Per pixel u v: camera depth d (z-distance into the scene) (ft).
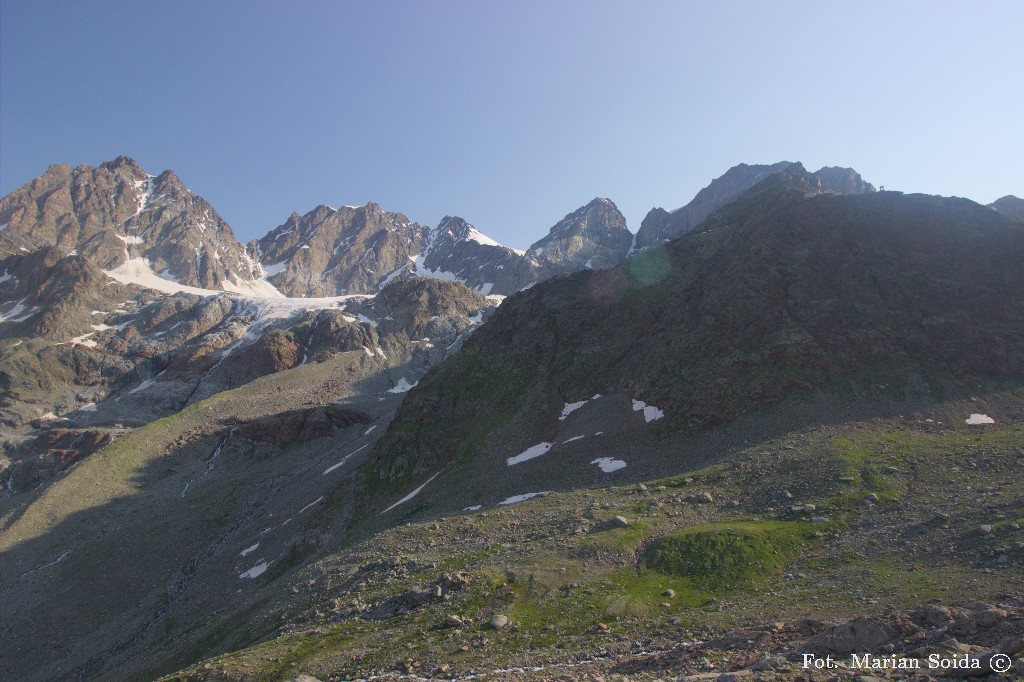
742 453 244.63
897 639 86.74
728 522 185.57
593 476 273.33
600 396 351.46
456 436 383.45
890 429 244.42
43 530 471.62
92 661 311.27
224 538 427.74
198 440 636.07
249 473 559.38
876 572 138.31
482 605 157.69
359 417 635.66
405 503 325.21
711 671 94.12
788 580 147.74
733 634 111.86
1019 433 215.92
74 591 385.50
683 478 233.35
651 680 93.30
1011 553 127.13
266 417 644.27
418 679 123.34
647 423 303.07
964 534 144.15
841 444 228.84
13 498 550.77
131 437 615.98
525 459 320.91
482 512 253.24
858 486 193.57
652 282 439.63
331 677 133.90
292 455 585.63
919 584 126.52
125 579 394.73
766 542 164.55
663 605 146.10
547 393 373.61
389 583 190.60
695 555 164.96
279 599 220.02
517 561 182.29
